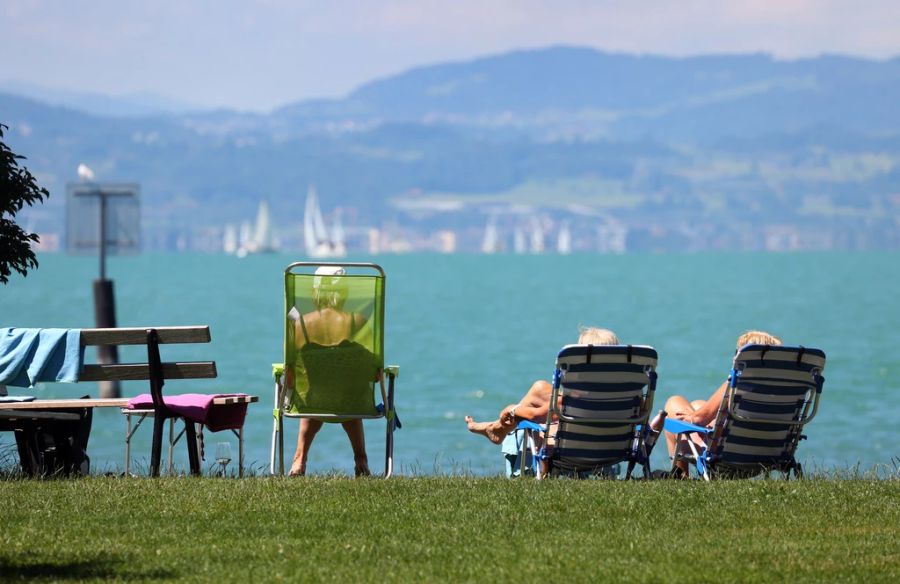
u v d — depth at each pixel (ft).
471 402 276.21
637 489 82.99
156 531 70.38
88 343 90.68
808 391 93.20
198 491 81.35
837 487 84.53
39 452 91.25
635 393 91.25
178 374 90.74
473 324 546.67
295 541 68.28
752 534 70.69
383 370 93.30
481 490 82.28
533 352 411.95
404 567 62.75
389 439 93.56
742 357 90.74
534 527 72.28
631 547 67.05
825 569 62.34
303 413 92.94
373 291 92.58
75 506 76.38
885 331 486.79
